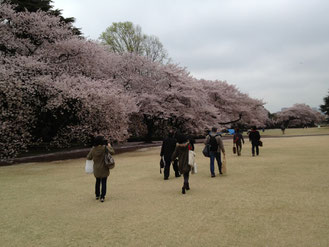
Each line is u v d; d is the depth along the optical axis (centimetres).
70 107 1975
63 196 698
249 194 632
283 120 9788
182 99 3141
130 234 413
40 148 2508
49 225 473
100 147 630
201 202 579
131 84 2969
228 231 406
